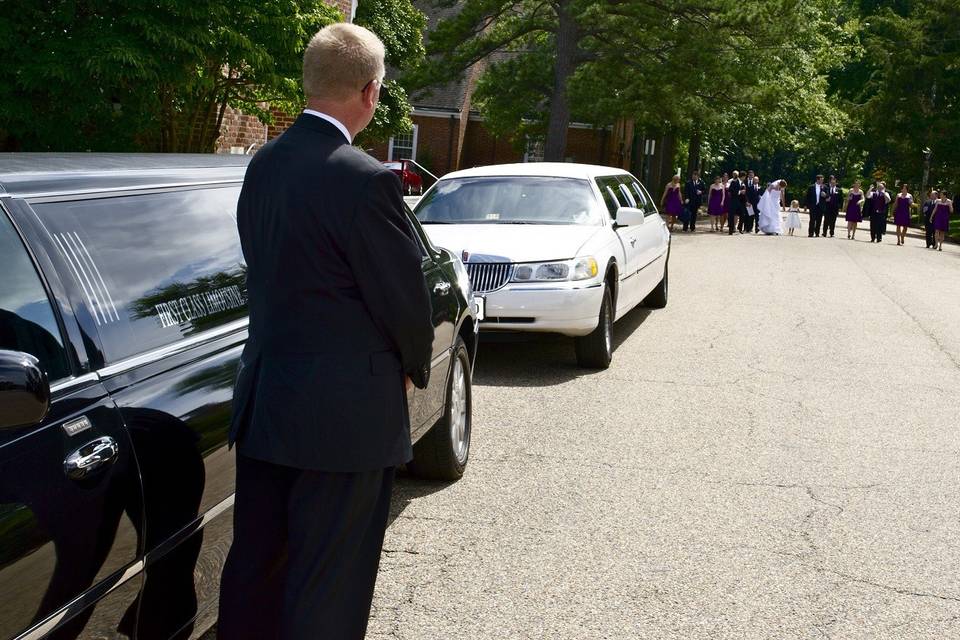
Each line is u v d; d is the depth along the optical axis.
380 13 32.75
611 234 9.42
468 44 31.81
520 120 35.75
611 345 9.22
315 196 2.74
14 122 10.66
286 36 12.01
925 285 17.50
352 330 2.79
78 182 3.09
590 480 5.84
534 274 8.40
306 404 2.75
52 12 10.48
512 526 5.08
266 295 2.82
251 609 2.87
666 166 49.56
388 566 4.55
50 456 2.47
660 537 4.97
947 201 28.52
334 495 2.80
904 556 4.82
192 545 3.08
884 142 51.31
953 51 49.81
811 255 23.42
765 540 4.97
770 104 29.41
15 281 2.65
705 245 25.42
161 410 2.95
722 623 4.06
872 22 50.69
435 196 9.97
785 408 7.73
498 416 7.25
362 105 2.91
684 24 28.19
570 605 4.19
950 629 4.06
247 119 17.28
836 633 4.00
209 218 3.66
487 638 3.88
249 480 2.89
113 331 2.92
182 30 10.77
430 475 5.74
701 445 6.62
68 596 2.48
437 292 5.25
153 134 13.48
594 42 29.72
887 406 7.91
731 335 11.05
